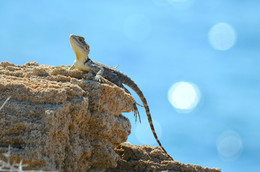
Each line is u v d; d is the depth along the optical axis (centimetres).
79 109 1497
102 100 1623
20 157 1264
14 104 1366
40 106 1385
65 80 1638
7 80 1497
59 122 1407
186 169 1875
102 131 1600
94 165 1633
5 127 1320
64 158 1431
